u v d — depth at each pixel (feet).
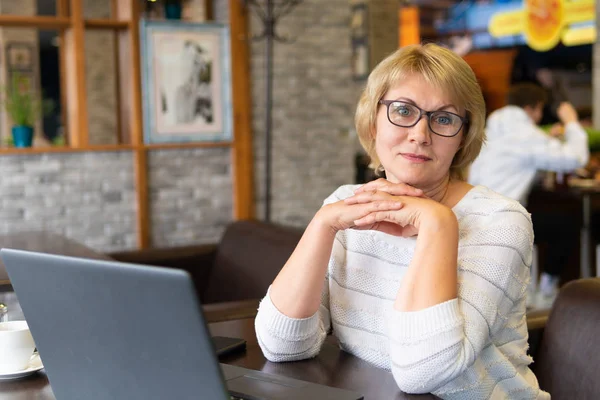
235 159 14.67
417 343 4.61
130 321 3.63
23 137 13.21
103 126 22.35
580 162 16.94
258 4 14.23
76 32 13.28
